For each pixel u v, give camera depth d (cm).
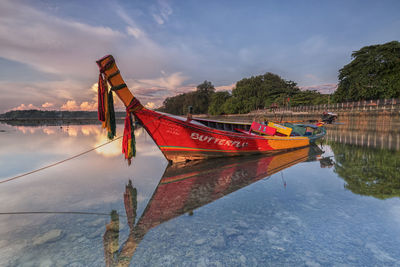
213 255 264
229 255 263
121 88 666
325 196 451
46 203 453
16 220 375
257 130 1117
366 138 1528
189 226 341
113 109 657
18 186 576
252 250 272
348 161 793
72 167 798
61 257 268
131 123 719
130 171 734
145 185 575
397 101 2978
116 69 647
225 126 1118
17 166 827
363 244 279
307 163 786
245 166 773
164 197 479
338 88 5109
